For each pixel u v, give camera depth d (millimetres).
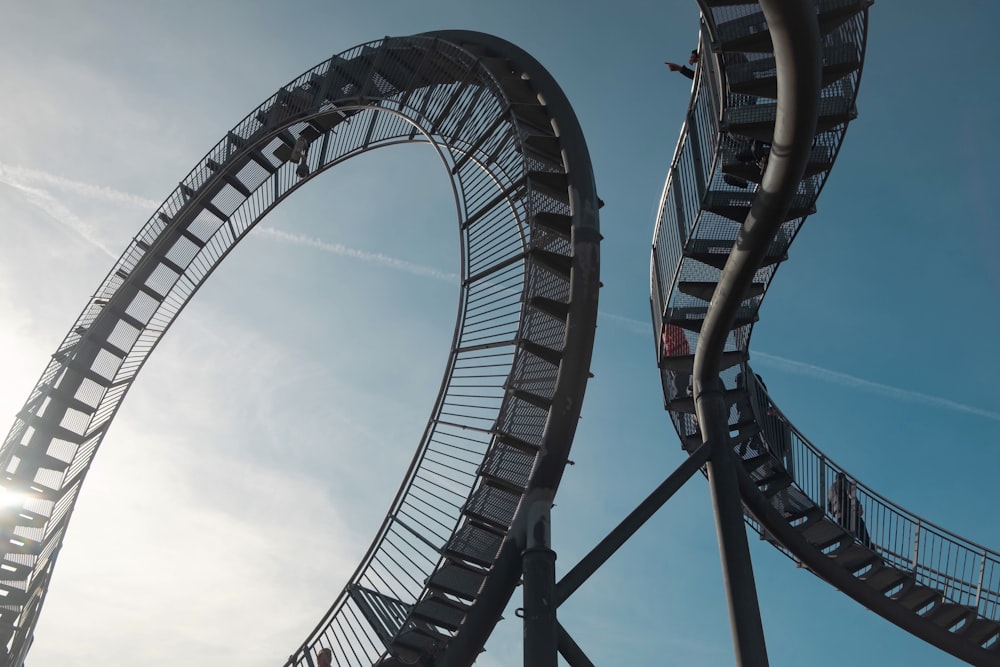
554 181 14172
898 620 16109
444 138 16281
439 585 12938
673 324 15391
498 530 13070
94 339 24047
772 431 16875
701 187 13828
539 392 13016
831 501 16688
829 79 11688
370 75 19156
